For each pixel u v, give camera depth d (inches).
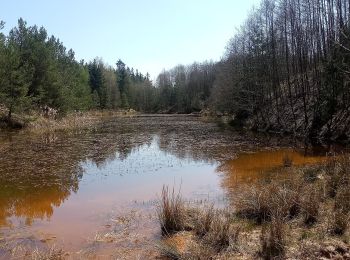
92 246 292.5
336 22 1149.7
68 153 802.8
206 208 364.5
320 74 1171.3
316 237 276.1
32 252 280.8
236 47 1907.0
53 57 1770.4
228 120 1996.8
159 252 272.7
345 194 349.1
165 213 321.4
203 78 3873.0
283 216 316.2
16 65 1304.1
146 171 615.5
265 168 612.1
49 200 443.2
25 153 794.2
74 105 1972.2
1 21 1258.6
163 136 1202.6
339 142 918.4
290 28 1515.7
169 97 3996.1
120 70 4719.5
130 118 2539.4
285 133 1243.8
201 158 745.0
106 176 576.7
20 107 1323.8
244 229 306.8
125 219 357.7
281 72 1643.7
